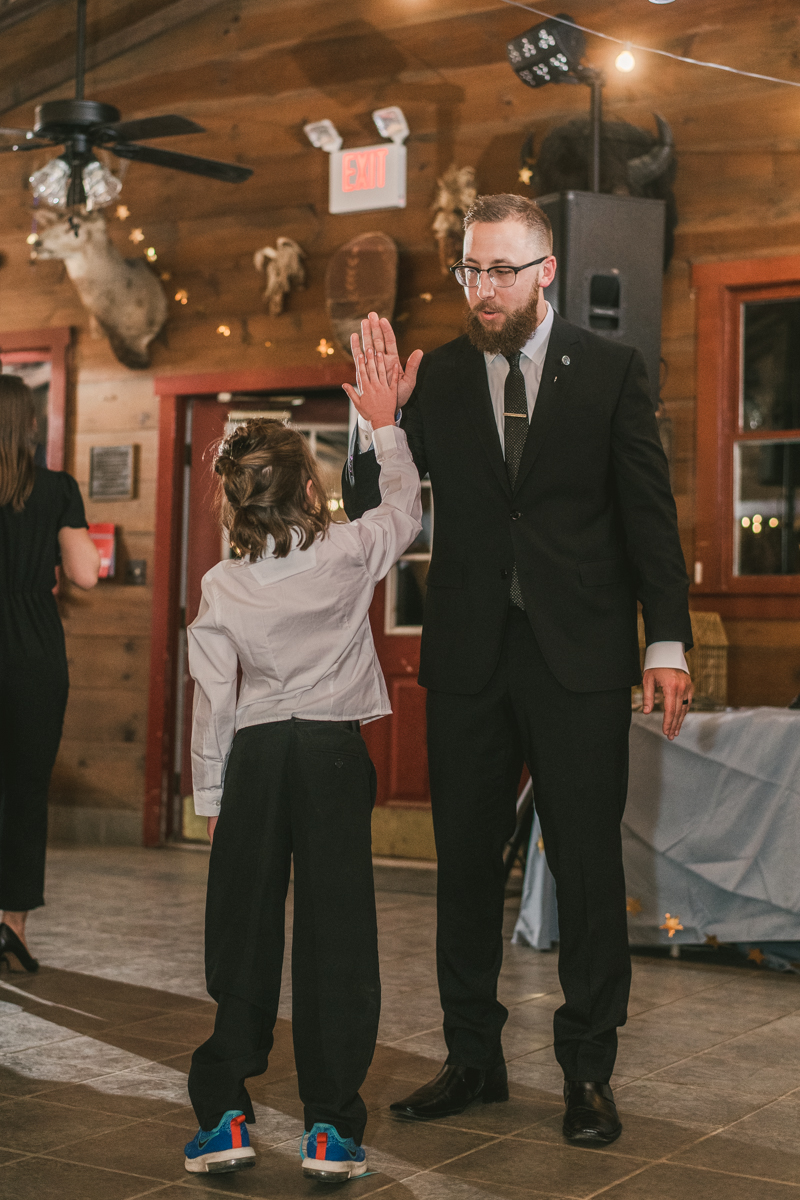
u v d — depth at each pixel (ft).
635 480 7.61
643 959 12.58
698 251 16.92
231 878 6.83
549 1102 8.04
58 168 16.34
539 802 7.72
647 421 7.69
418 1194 6.54
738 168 16.74
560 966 7.66
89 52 21.18
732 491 16.71
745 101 16.71
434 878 17.08
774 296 16.67
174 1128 7.55
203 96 20.34
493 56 18.26
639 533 7.63
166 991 10.89
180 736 20.20
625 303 14.71
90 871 17.46
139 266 20.15
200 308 20.21
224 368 19.99
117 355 20.43
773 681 16.26
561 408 7.66
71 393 21.17
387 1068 8.74
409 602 18.71
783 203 16.52
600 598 7.69
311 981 6.66
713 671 15.48
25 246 21.72
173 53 20.57
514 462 7.80
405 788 18.58
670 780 12.42
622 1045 9.39
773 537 16.55
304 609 6.81
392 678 18.70
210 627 6.89
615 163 15.97
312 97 19.53
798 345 16.67
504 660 7.75
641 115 17.25
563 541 7.67
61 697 11.57
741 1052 9.21
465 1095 7.83
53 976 11.39
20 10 21.54
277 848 6.81
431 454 8.04
